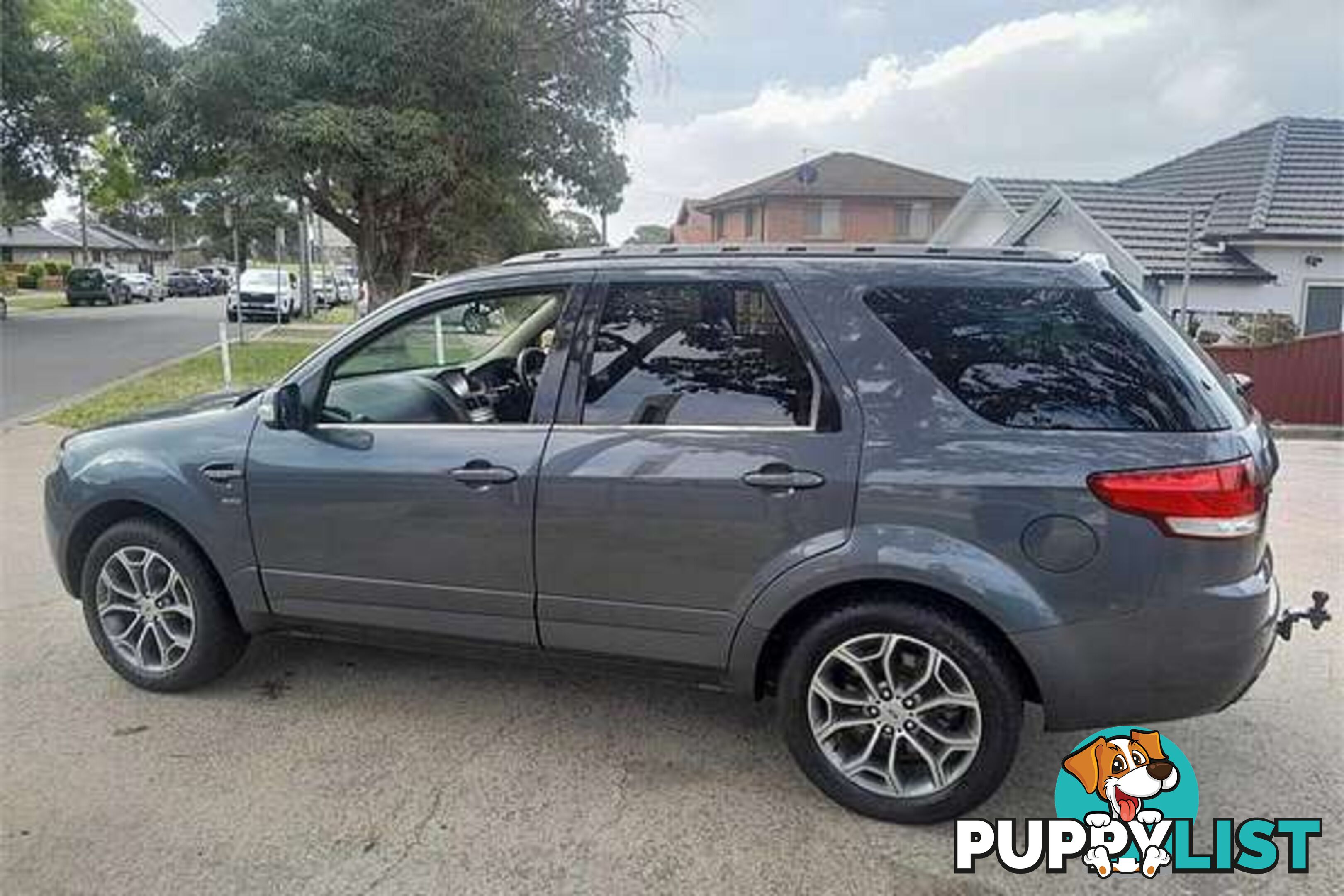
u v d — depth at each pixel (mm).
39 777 3068
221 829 2791
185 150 17672
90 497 3648
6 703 3588
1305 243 15805
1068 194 17766
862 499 2738
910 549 2689
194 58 16531
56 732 3369
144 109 18109
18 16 24562
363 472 3262
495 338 3904
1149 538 2535
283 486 3371
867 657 2844
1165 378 2631
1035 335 2729
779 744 3332
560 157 19828
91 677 3824
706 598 2938
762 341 2928
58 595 4770
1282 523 6605
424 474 3184
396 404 3598
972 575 2637
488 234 27828
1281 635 2893
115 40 18109
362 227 19422
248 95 16578
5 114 25859
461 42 17078
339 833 2779
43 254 62875
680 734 3396
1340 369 11969
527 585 3133
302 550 3393
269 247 61406
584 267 3182
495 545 3137
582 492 3006
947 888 2566
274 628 3576
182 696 3654
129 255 73250
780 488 2799
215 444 3508
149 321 27953
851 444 2766
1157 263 16047
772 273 2943
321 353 3449
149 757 3201
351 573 3348
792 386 2875
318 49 16656
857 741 2910
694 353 3002
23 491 6988
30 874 2584
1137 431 2600
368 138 16172
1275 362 12164
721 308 2984
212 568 3574
